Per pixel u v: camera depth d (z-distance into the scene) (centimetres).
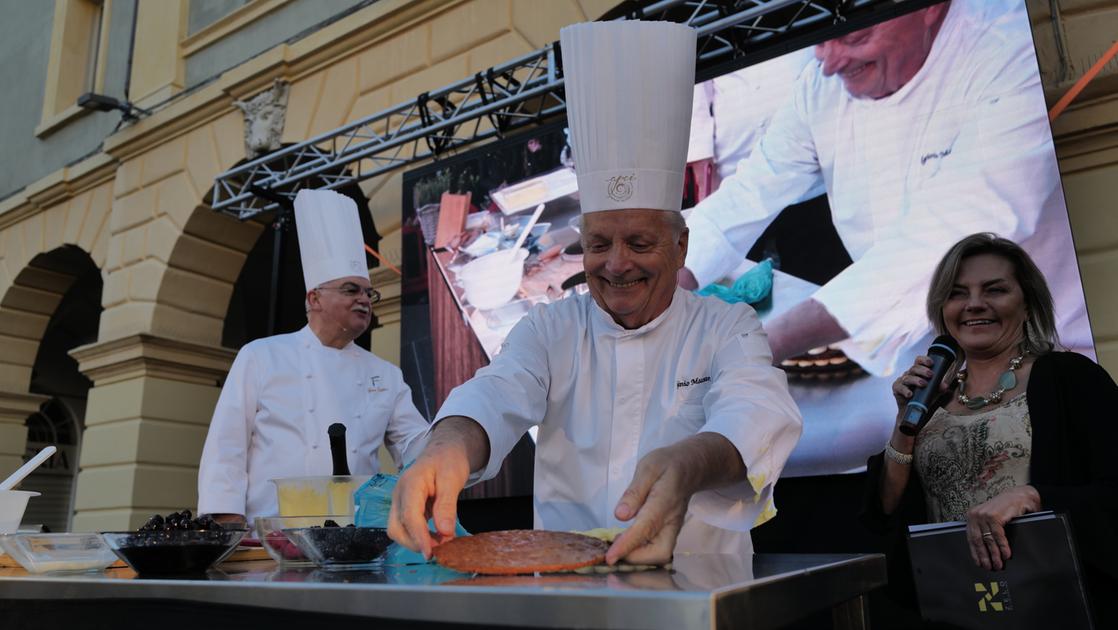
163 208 560
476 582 68
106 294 581
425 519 94
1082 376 153
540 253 354
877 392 260
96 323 923
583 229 128
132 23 641
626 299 130
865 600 87
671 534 82
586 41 128
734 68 305
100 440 544
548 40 396
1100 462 144
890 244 266
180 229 545
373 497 109
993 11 258
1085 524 135
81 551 123
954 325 172
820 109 286
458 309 374
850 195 275
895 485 172
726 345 130
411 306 388
